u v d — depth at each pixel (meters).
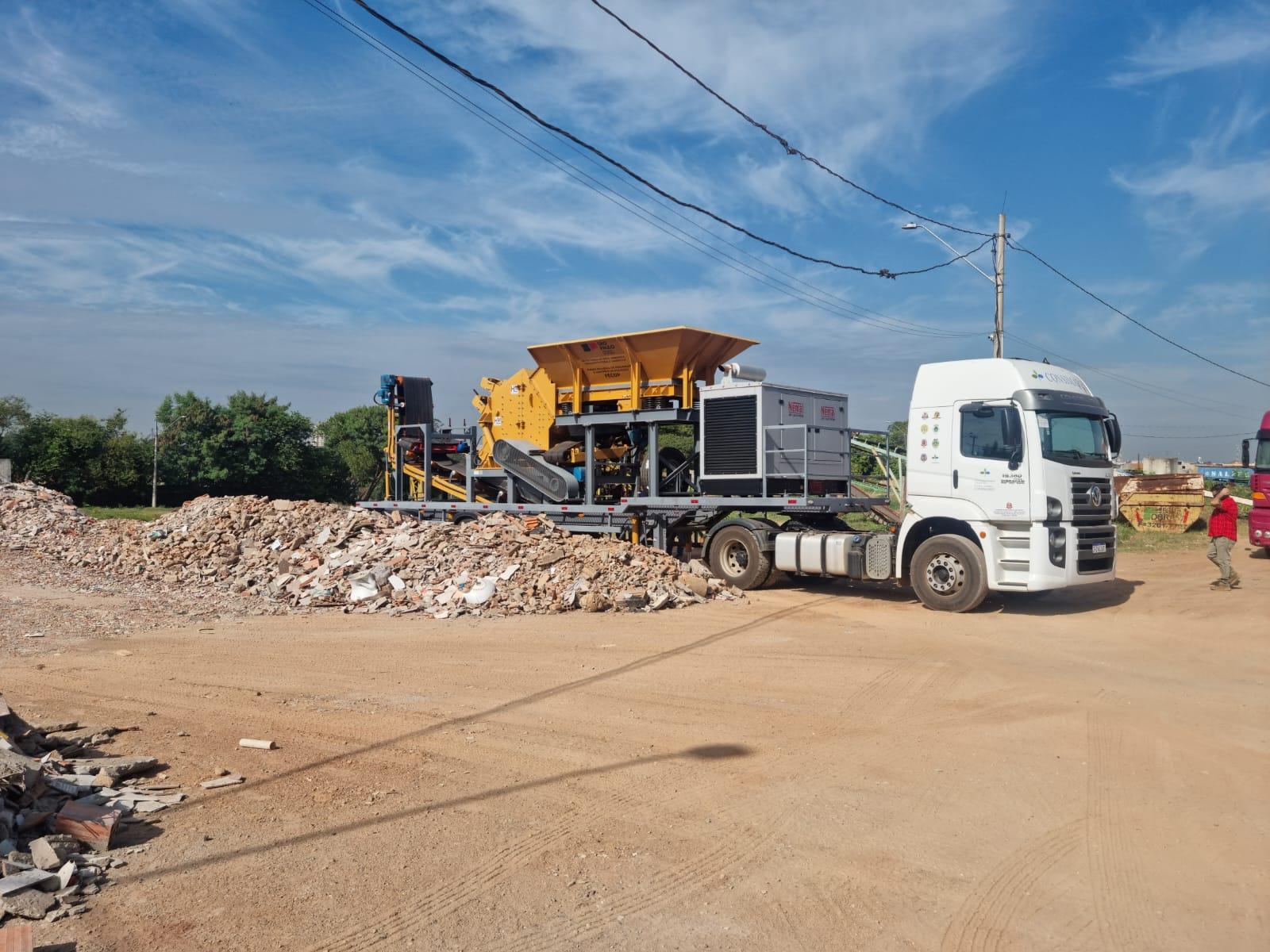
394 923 4.19
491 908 4.34
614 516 17.80
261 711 8.00
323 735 7.27
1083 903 4.44
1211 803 5.79
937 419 13.88
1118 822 5.47
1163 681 9.17
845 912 4.34
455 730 7.40
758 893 4.53
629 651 10.74
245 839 5.15
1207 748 6.93
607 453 19.05
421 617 13.53
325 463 70.69
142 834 5.23
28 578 16.41
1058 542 13.00
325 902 4.39
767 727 7.49
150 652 10.70
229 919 4.20
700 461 16.69
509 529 16.09
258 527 17.86
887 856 4.98
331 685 9.03
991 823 5.46
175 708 8.10
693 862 4.88
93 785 5.80
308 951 3.93
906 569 14.37
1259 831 5.33
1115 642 11.29
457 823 5.42
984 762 6.62
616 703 8.29
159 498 63.31
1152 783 6.16
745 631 12.06
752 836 5.25
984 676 9.40
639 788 6.04
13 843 4.81
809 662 10.05
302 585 15.16
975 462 13.45
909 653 10.59
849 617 13.17
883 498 17.31
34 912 4.19
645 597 13.90
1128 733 7.33
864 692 8.72
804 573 15.27
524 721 7.67
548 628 12.42
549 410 19.27
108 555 18.42
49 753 6.38
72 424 61.38
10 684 8.95
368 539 16.47
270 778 6.21
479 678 9.30
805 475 15.22
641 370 17.83
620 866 4.82
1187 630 12.07
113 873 4.69
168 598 14.99
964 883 4.66
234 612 13.92
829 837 5.24
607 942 4.04
